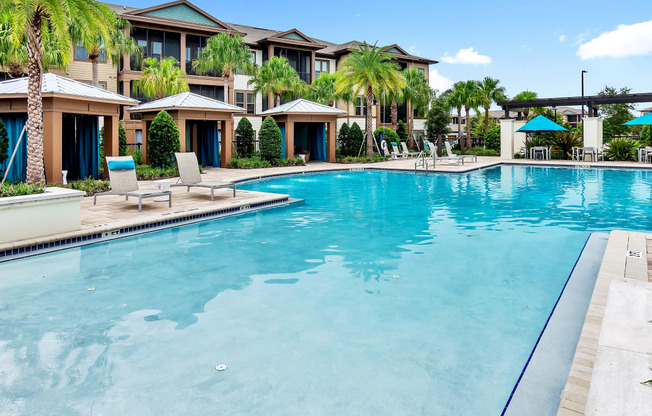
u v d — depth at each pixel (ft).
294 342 13.05
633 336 10.09
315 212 35.01
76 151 51.31
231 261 21.48
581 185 51.26
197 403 10.09
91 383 10.90
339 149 96.78
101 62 89.30
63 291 17.39
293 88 100.78
